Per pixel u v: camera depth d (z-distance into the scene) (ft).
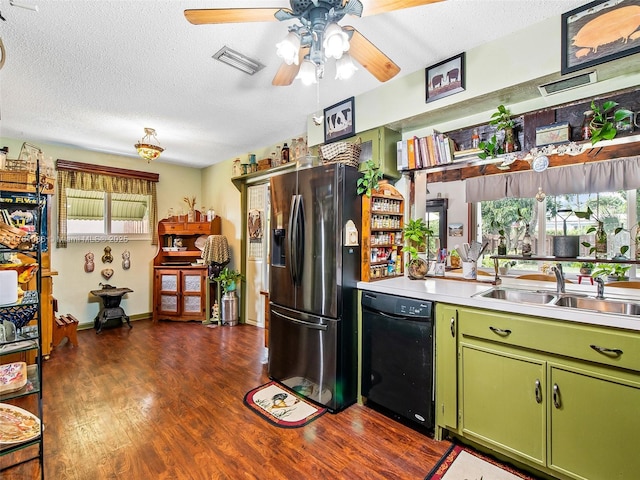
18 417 5.05
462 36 6.45
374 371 7.36
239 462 5.66
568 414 4.87
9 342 4.90
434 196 8.71
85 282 14.19
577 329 4.78
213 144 13.42
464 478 5.29
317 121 8.60
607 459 4.54
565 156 6.74
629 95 6.04
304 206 8.12
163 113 9.96
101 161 14.64
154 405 7.57
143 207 15.99
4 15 5.45
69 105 9.29
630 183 6.12
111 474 5.33
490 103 7.29
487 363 5.68
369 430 6.66
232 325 14.76
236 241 15.74
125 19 5.63
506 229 7.59
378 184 8.10
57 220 13.48
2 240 5.01
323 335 7.64
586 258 6.63
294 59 4.70
